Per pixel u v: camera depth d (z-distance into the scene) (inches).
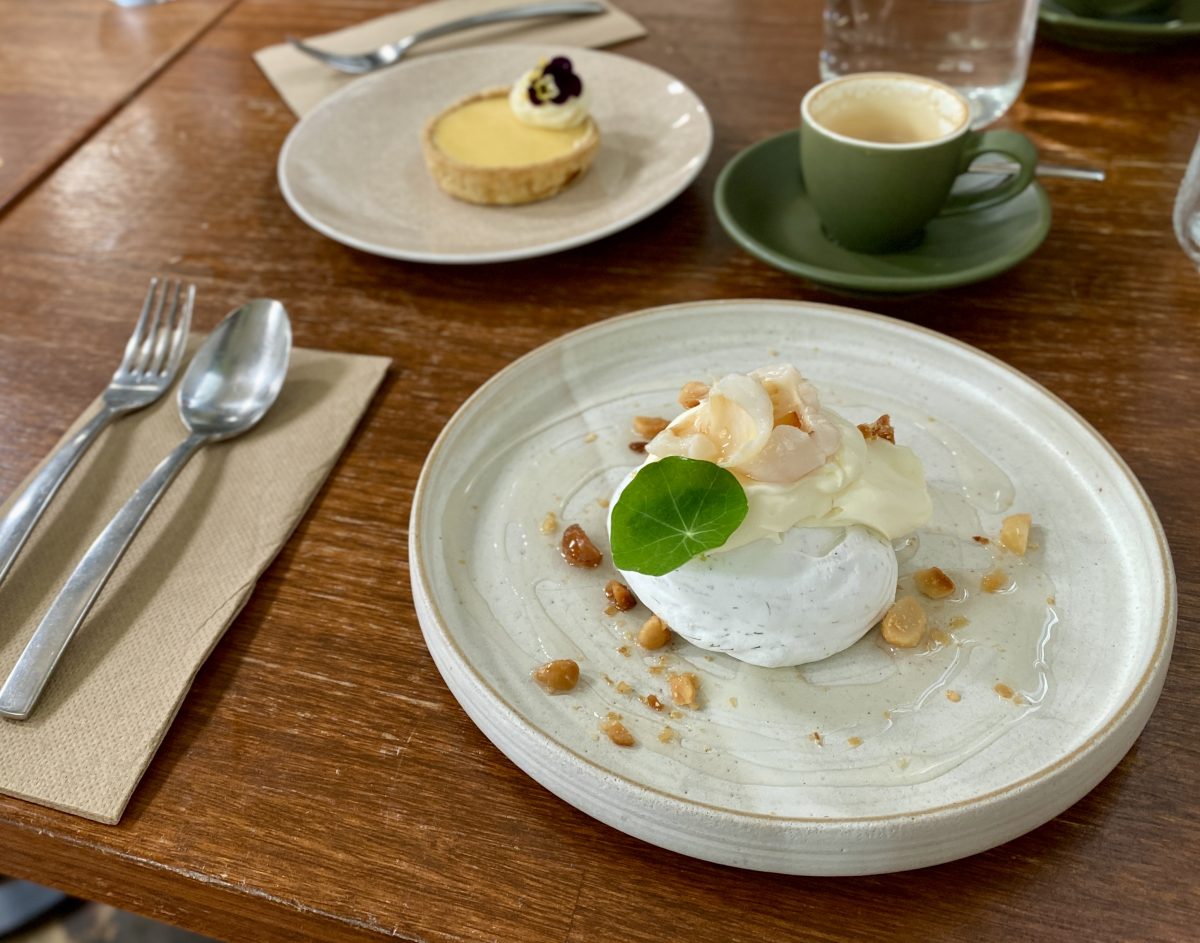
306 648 18.3
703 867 16.1
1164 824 16.1
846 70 27.0
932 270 22.5
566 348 20.5
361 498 20.0
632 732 16.6
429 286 23.6
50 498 19.4
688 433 17.3
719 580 17.0
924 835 15.1
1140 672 16.4
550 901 15.9
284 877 16.2
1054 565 18.0
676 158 25.0
